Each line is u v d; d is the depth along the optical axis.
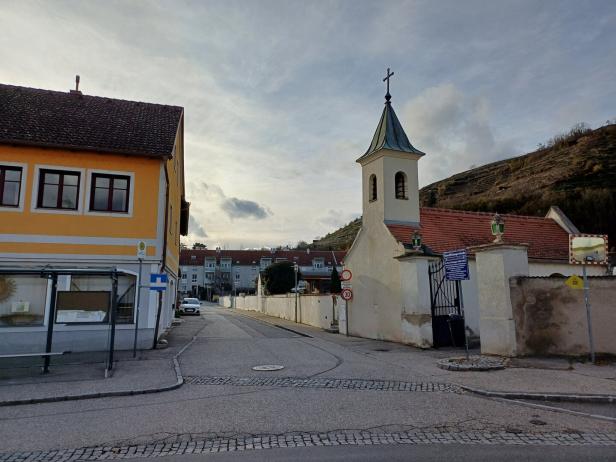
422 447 5.77
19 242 14.87
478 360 11.66
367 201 19.80
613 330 11.39
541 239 21.39
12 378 10.48
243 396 8.67
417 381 9.91
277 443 6.00
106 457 5.60
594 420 7.00
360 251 20.12
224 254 97.25
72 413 7.68
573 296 11.85
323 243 108.06
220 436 6.31
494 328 12.62
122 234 15.75
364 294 19.66
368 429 6.56
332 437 6.21
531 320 12.12
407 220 19.06
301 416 7.23
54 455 5.69
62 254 15.14
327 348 15.88
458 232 19.86
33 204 15.12
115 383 9.85
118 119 18.22
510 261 12.53
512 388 8.84
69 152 15.66
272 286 49.12
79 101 18.98
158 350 15.27
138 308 14.95
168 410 7.74
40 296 14.78
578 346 11.65
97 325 15.10
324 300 26.12
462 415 7.27
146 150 16.16
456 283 16.41
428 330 15.59
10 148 15.20
